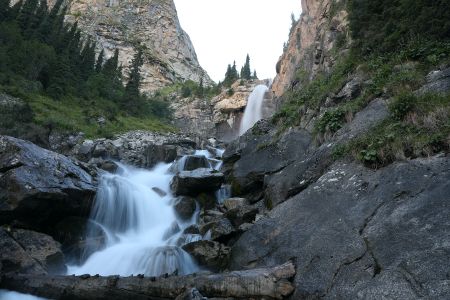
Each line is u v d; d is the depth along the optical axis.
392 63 12.80
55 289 8.18
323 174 10.16
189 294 6.89
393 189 7.77
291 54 45.06
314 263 7.38
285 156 14.01
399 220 6.99
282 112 17.45
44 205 10.88
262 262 8.54
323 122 12.84
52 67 39.00
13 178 10.61
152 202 15.18
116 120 38.50
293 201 9.73
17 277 8.59
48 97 35.91
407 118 9.37
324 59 26.47
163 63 103.81
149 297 7.71
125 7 123.19
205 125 66.50
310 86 19.11
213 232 11.42
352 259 6.88
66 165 12.89
